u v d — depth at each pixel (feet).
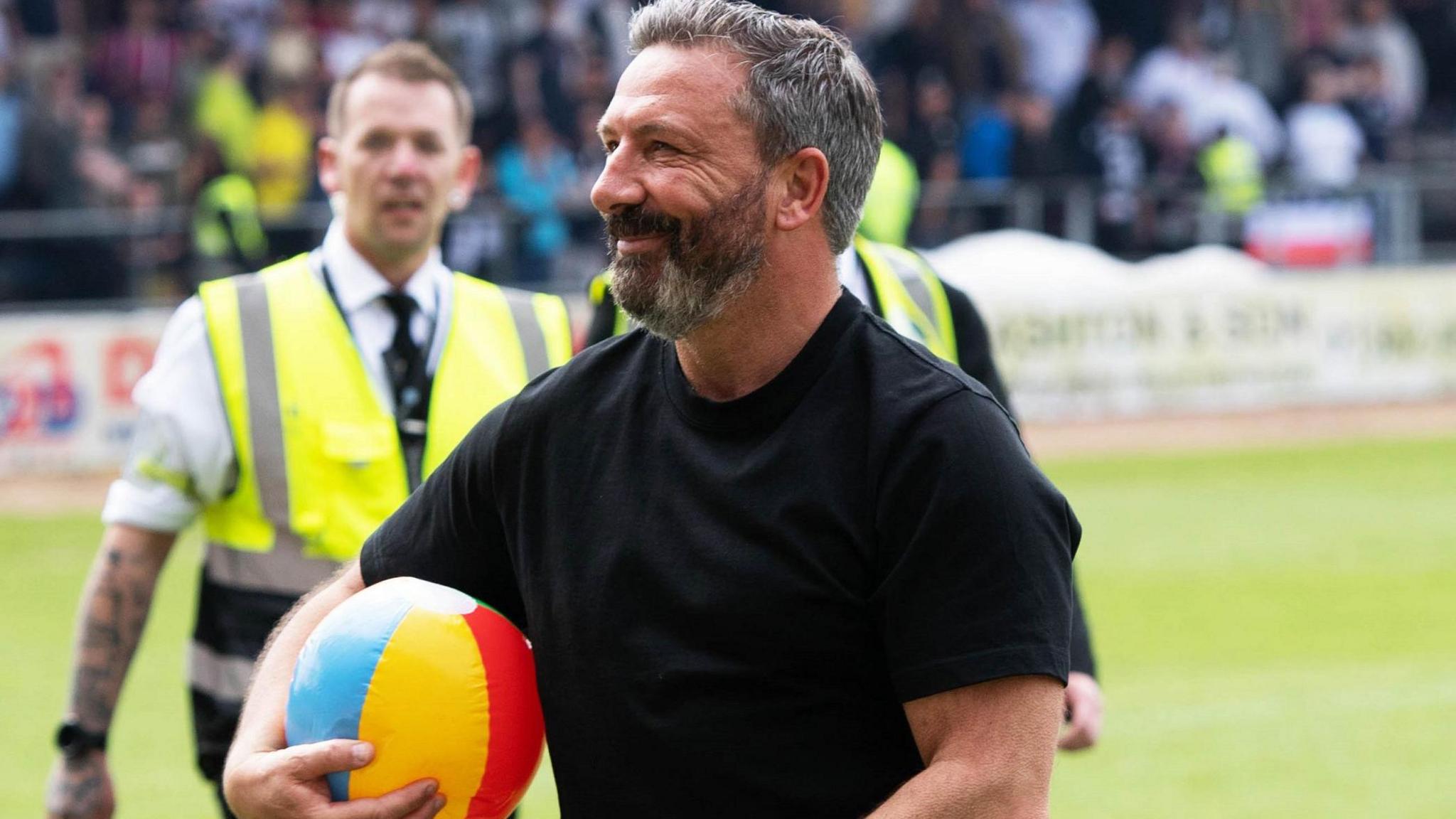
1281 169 126.31
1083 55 126.82
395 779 15.74
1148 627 58.54
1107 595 63.05
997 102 118.62
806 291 15.69
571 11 113.91
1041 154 114.62
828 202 15.71
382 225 25.38
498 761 16.12
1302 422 102.32
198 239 90.94
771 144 15.37
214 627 25.30
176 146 98.22
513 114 106.42
